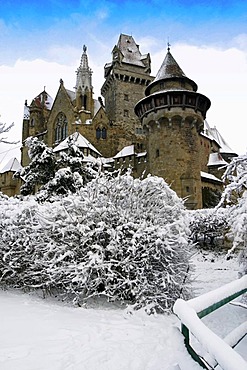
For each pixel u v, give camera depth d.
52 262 6.26
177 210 6.96
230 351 1.55
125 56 57.97
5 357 3.50
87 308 5.81
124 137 51.66
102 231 6.39
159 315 5.56
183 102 32.03
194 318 1.95
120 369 3.28
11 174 53.12
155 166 32.66
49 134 51.88
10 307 5.69
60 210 6.73
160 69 35.34
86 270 5.89
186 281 6.77
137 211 6.69
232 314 5.73
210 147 47.88
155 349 3.78
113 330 4.55
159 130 32.91
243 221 5.75
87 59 53.06
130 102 54.34
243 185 6.57
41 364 3.34
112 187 7.00
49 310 5.57
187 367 2.17
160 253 6.12
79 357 3.54
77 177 13.11
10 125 10.12
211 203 37.38
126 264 6.02
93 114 51.44
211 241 19.28
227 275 12.38
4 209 7.84
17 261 7.30
